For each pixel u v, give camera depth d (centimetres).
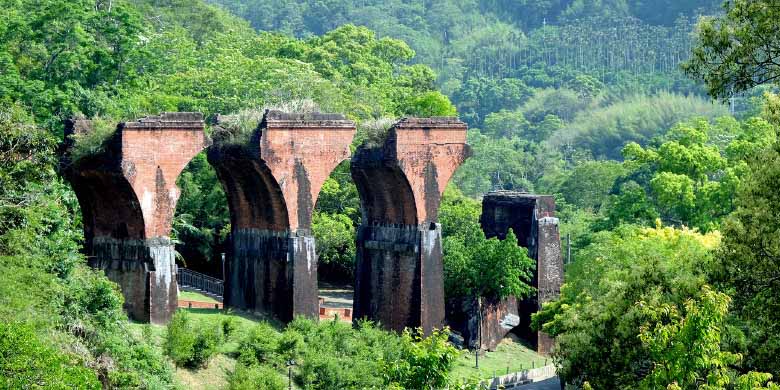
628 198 19350
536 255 16212
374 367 11619
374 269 14450
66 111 15162
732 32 9081
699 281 9069
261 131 12938
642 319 9200
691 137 19762
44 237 10200
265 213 13438
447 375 8094
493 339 15525
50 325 9325
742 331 9031
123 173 11744
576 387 11444
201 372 10931
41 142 10681
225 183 13638
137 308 12019
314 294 13388
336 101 19538
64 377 7544
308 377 11300
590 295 12775
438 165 14225
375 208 14500
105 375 9538
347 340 12244
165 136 12100
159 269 12031
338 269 19162
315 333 12225
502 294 15325
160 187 12088
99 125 12069
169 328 11019
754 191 8919
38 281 9506
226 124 13225
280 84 19412
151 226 12031
